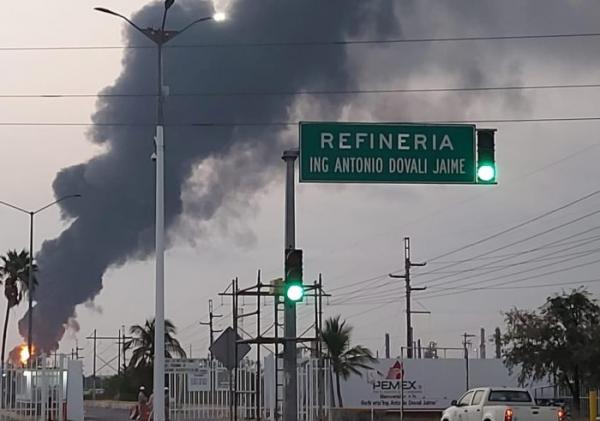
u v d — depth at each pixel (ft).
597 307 284.41
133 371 392.88
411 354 345.92
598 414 270.46
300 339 118.52
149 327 390.83
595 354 272.92
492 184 115.44
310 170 114.52
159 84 132.67
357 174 114.83
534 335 282.56
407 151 115.65
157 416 127.13
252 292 141.69
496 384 342.64
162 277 130.52
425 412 334.44
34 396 201.16
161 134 132.16
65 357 216.13
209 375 191.62
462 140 116.47
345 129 115.24
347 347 329.31
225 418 188.96
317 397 173.99
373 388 333.01
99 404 388.78
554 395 315.37
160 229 130.93
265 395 182.60
